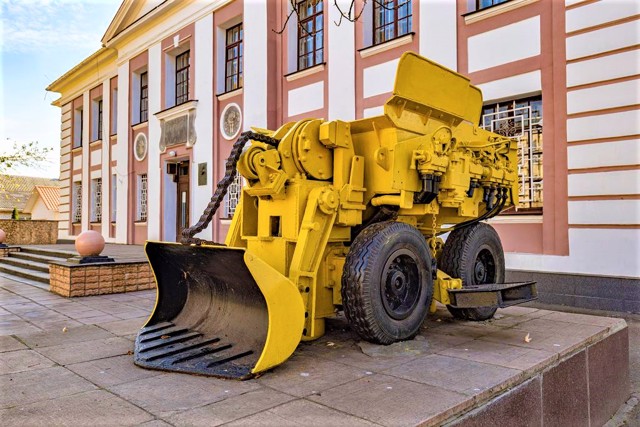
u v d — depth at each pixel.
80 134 20.89
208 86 13.31
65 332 4.30
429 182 3.88
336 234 3.83
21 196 37.50
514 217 7.55
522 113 7.70
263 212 3.77
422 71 3.96
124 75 16.92
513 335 3.99
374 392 2.63
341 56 10.26
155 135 15.27
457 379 2.84
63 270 6.74
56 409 2.45
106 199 17.95
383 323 3.49
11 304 5.97
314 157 3.69
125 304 5.97
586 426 3.68
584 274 6.71
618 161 6.47
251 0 12.09
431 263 3.95
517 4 7.52
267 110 11.66
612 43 6.55
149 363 3.13
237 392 2.65
